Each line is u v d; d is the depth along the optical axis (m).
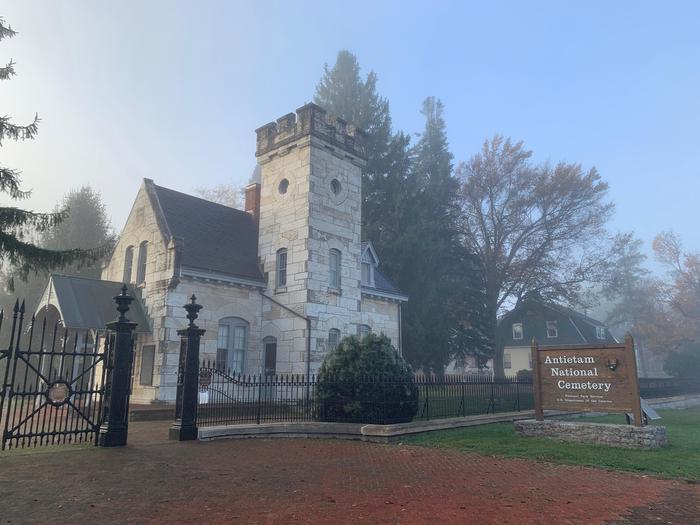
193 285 20.27
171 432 11.74
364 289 26.20
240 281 21.70
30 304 33.72
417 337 30.52
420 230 32.12
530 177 38.66
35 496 6.32
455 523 5.43
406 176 36.09
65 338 10.23
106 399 10.65
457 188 39.66
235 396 20.12
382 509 5.96
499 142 40.47
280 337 21.72
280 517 5.57
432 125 41.91
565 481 7.65
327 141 23.36
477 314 36.62
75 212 37.06
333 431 12.82
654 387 27.89
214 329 20.61
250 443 11.76
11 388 9.31
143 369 19.77
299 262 21.84
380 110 39.03
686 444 11.45
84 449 9.91
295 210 22.56
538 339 56.28
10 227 14.14
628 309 69.25
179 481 7.33
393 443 11.87
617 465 8.90
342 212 23.78
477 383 16.67
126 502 6.11
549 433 12.14
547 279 37.62
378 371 13.38
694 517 5.71
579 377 12.19
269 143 24.27
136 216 22.88
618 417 19.50
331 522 5.41
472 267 38.19
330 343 22.02
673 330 52.31
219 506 6.00
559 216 37.47
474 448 10.85
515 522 5.48
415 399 13.79
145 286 20.88
